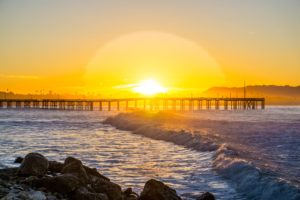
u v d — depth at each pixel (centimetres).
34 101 17550
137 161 2356
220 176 1866
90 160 2398
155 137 3959
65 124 6575
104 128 5616
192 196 1466
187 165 2191
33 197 1038
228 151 2425
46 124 6512
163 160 2391
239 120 7750
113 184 1280
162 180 1802
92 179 1376
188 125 5691
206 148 2809
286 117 9575
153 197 1230
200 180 1792
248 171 1744
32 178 1215
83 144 3328
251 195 1510
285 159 2331
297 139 3684
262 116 10294
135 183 1736
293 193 1391
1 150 2848
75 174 1344
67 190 1170
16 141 3559
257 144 3216
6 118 8781
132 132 4822
